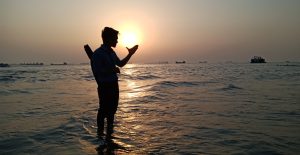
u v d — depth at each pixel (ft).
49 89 51.47
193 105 29.50
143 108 27.61
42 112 26.05
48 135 17.61
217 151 14.42
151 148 14.96
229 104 29.99
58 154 14.07
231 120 21.84
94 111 26.09
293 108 27.12
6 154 14.21
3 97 38.55
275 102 31.35
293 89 46.47
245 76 89.25
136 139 16.66
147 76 95.61
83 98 37.27
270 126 19.76
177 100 33.53
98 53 17.07
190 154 13.98
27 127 19.84
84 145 15.52
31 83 67.56
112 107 17.58
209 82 62.08
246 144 15.51
